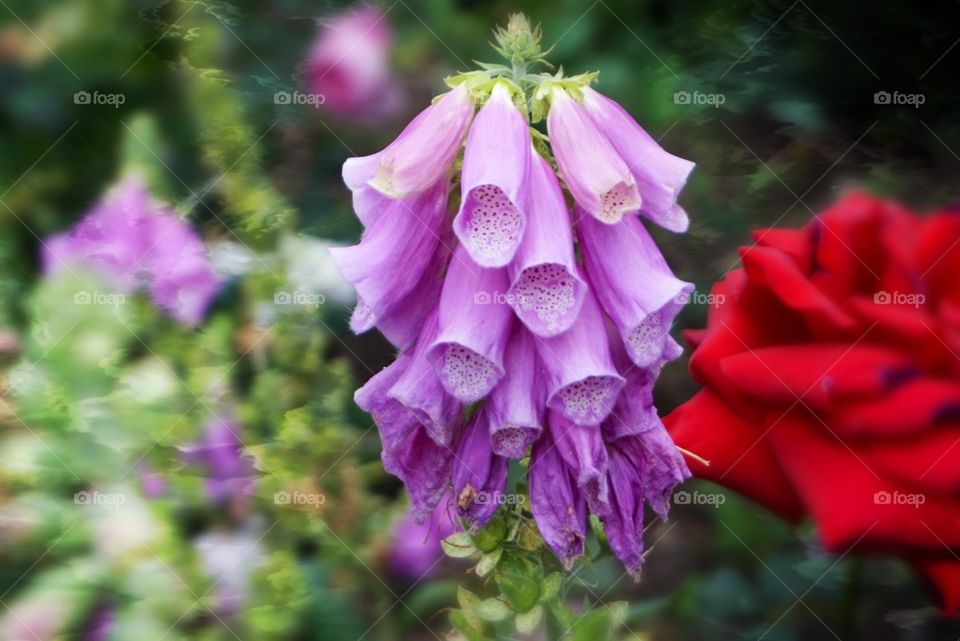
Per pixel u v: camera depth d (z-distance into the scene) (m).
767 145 0.94
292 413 0.81
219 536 0.79
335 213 0.95
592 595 0.77
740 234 0.92
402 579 0.81
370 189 0.61
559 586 0.62
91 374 0.80
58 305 0.81
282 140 0.96
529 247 0.57
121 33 0.97
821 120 0.94
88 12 0.97
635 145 0.59
